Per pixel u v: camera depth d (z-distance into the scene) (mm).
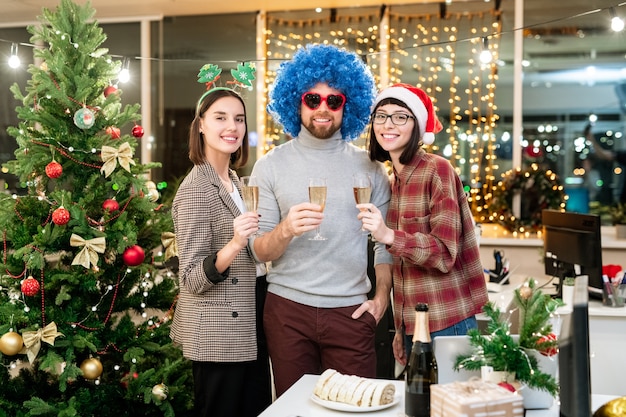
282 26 6055
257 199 2100
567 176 5734
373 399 1653
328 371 1777
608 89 5609
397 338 2311
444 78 5785
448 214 2164
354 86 2428
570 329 1433
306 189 2328
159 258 2975
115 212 2727
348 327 2305
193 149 2465
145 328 2918
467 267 2295
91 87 2787
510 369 1604
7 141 6539
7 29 6473
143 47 6352
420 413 1577
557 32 5668
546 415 1618
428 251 2102
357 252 2336
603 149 5637
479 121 5758
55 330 2580
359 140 5078
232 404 2408
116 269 2805
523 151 5797
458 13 5746
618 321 3398
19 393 2766
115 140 2801
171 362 2959
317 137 2371
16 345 2551
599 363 3424
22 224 2707
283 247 2188
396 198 2322
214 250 2389
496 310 1697
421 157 2297
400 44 5844
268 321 2375
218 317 2348
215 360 2336
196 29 6305
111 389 2760
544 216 3959
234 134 2449
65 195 2629
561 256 3725
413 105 2240
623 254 5070
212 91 2471
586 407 1358
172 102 6477
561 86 5703
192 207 2340
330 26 5965
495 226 5754
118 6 5949
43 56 2766
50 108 2736
